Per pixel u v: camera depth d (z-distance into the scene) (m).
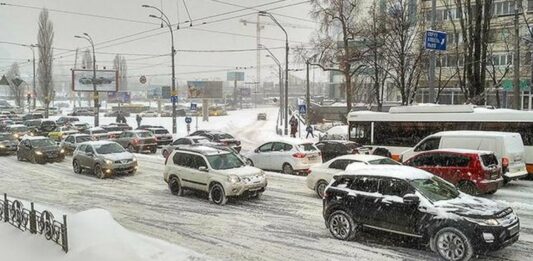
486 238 9.27
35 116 66.62
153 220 13.97
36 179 22.58
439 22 42.00
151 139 34.62
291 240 11.63
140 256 9.30
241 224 13.32
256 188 16.28
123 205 16.20
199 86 69.69
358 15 47.53
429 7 44.78
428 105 23.80
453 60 47.66
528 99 45.75
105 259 8.73
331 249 10.80
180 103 135.38
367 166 12.09
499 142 18.41
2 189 19.77
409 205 10.38
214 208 15.47
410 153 21.14
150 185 20.44
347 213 11.45
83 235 9.91
